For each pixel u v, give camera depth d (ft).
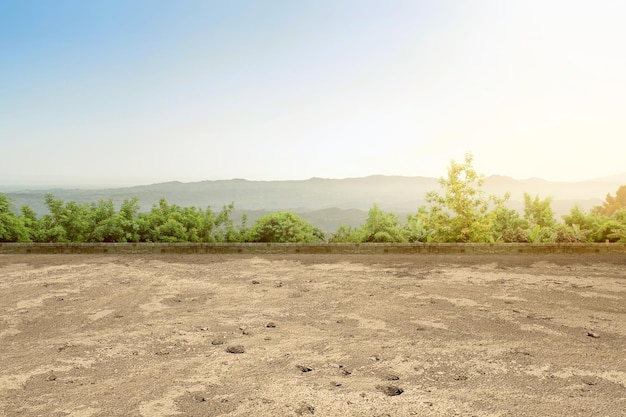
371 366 15.39
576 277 31.35
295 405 12.50
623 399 12.82
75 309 23.54
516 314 22.15
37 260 38.70
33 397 13.26
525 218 66.23
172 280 30.94
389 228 57.41
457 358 16.14
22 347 17.83
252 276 32.30
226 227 55.31
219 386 13.85
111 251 42.45
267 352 16.92
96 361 16.17
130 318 21.84
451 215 53.98
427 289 27.94
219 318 21.75
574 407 12.32
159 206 53.67
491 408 12.25
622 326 20.13
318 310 23.16
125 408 12.45
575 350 16.99
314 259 39.34
